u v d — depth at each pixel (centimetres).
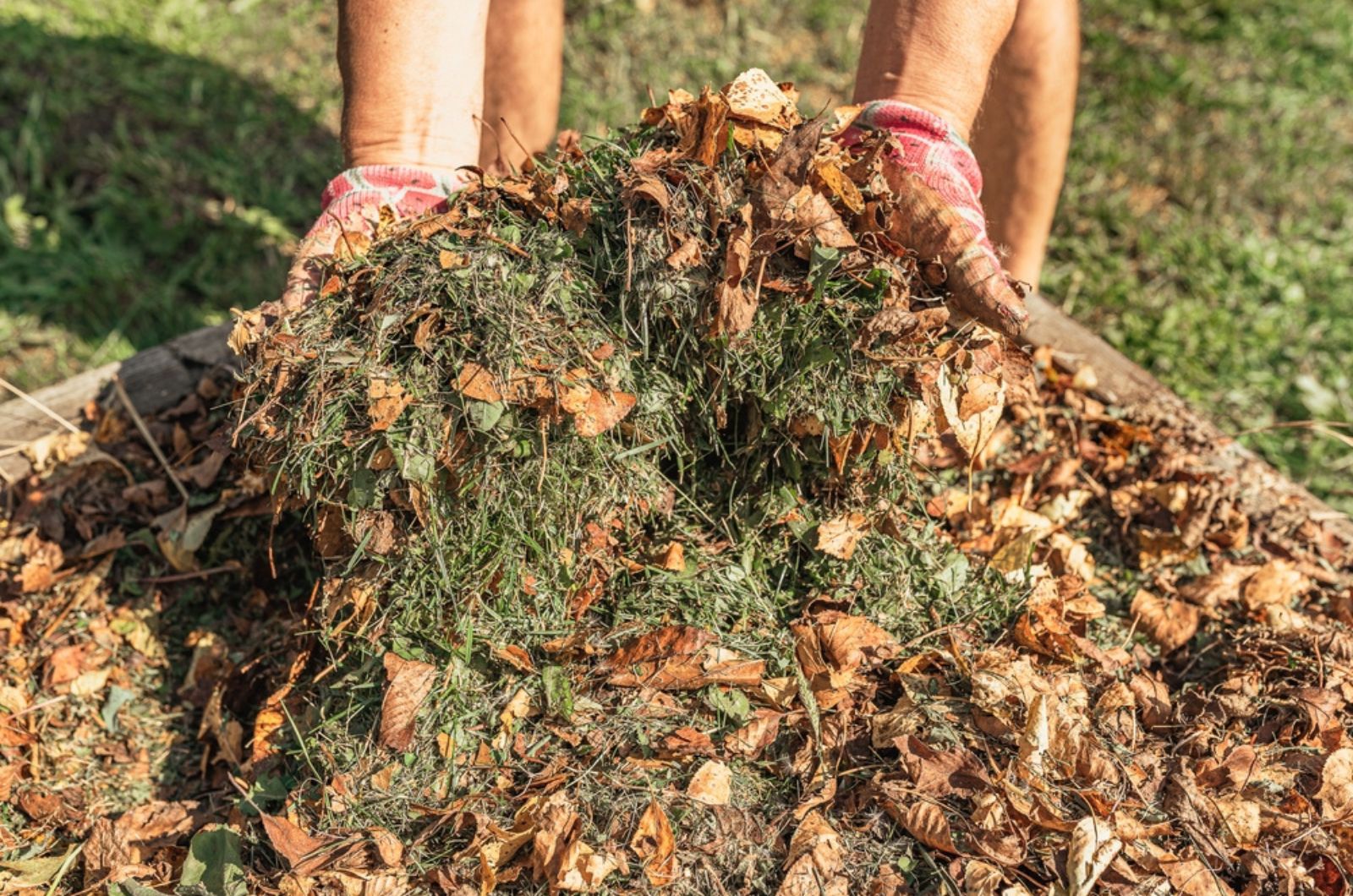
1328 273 349
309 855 162
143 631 213
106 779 195
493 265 175
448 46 194
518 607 181
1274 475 243
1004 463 238
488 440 172
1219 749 180
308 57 403
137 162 351
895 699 183
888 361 171
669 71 392
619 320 179
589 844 160
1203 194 368
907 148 186
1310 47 427
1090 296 335
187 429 240
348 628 184
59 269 325
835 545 187
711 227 173
